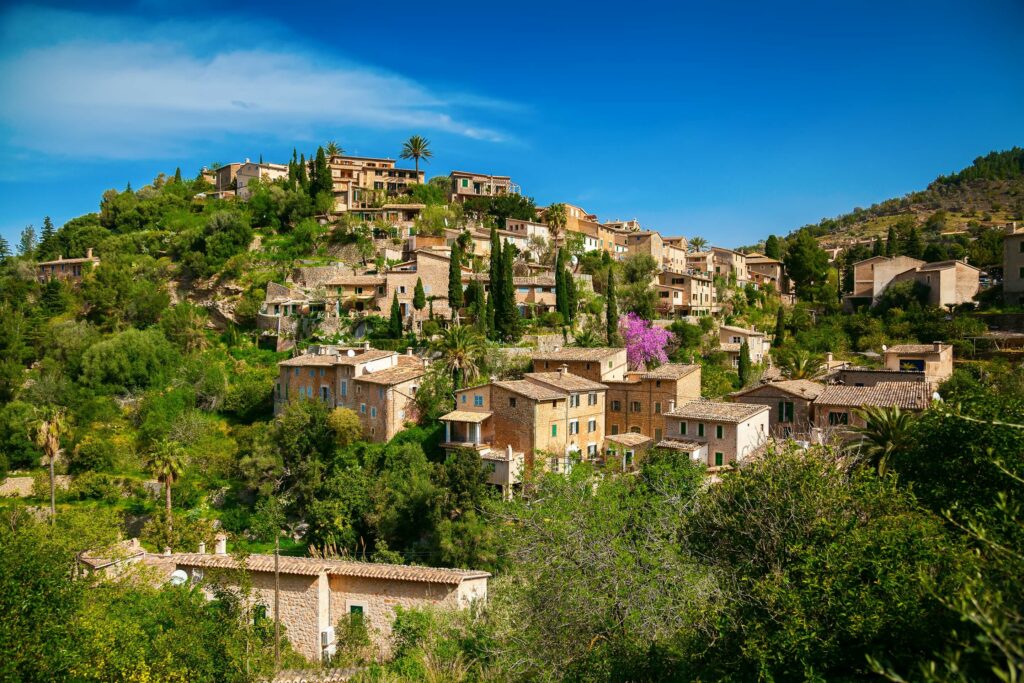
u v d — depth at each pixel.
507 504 35.72
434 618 33.50
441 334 90.06
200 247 125.75
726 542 24.61
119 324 109.19
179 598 31.70
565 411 68.56
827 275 154.88
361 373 78.88
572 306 103.44
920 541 17.61
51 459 68.69
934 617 14.76
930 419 28.80
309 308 105.88
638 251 137.88
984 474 24.69
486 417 68.00
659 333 105.19
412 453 68.06
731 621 19.25
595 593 24.61
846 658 16.33
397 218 136.50
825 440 53.62
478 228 132.88
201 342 106.12
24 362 101.94
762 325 128.88
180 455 66.81
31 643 21.69
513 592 29.12
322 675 30.23
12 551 23.45
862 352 107.44
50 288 119.19
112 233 149.00
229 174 167.50
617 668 21.77
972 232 189.25
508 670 24.61
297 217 137.75
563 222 139.00
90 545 36.72
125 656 24.69
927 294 114.69
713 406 62.56
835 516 21.19
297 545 64.06
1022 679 10.16
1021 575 13.62
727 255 151.88
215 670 28.05
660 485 35.62
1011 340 93.56
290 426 72.75
